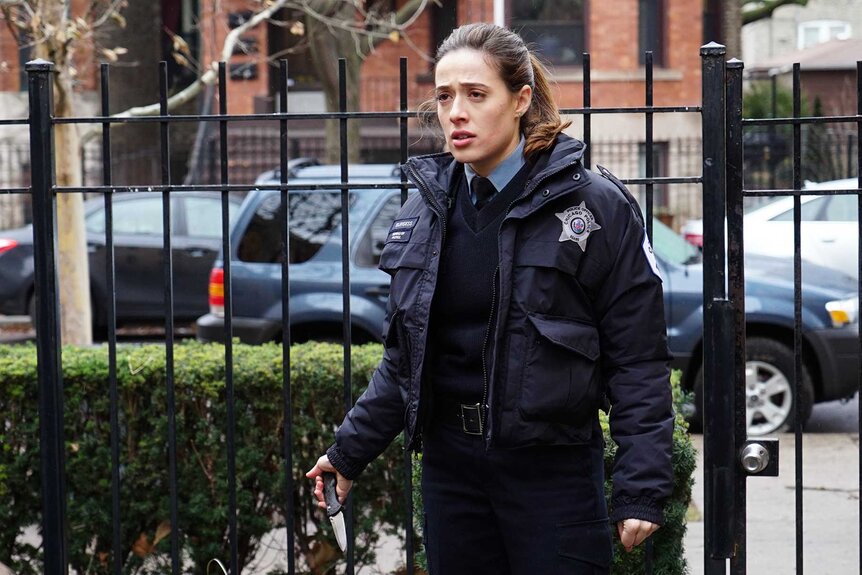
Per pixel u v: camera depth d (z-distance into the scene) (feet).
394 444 14.51
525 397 8.70
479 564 9.41
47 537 12.09
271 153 63.98
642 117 66.03
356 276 26.30
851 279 26.68
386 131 66.23
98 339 42.98
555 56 67.10
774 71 66.85
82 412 14.58
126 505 14.71
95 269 40.27
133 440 14.65
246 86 65.51
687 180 11.09
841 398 26.17
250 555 15.30
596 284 8.87
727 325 10.82
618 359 8.95
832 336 25.76
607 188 8.98
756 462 10.97
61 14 24.70
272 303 26.45
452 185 9.31
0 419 14.47
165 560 14.93
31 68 11.82
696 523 19.29
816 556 17.97
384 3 62.75
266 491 14.85
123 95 66.44
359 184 11.71
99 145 63.82
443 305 9.12
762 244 28.09
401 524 14.79
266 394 14.65
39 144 11.87
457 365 9.16
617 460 8.87
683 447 11.58
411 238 9.36
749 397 26.27
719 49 10.78
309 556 14.92
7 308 40.16
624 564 11.84
